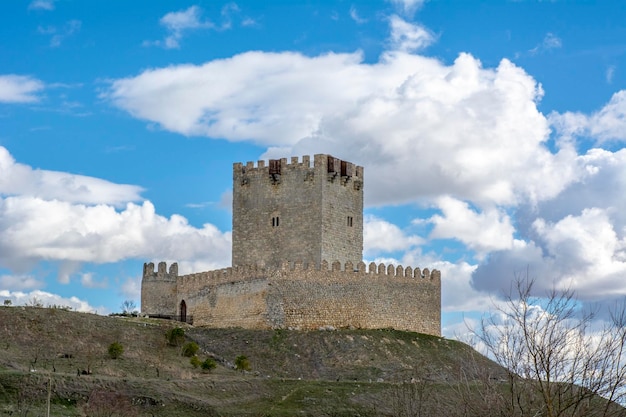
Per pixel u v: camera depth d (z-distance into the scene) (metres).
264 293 127.06
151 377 102.44
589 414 46.53
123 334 121.94
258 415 92.00
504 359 46.38
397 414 75.81
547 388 44.91
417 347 127.25
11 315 119.56
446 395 85.38
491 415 47.47
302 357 118.38
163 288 145.12
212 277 136.25
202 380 101.56
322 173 136.75
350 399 98.81
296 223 138.00
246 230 142.75
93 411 85.75
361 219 143.25
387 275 135.50
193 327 131.12
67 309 131.88
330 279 130.25
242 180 143.88
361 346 122.25
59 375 92.56
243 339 122.94
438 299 141.75
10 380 88.94
